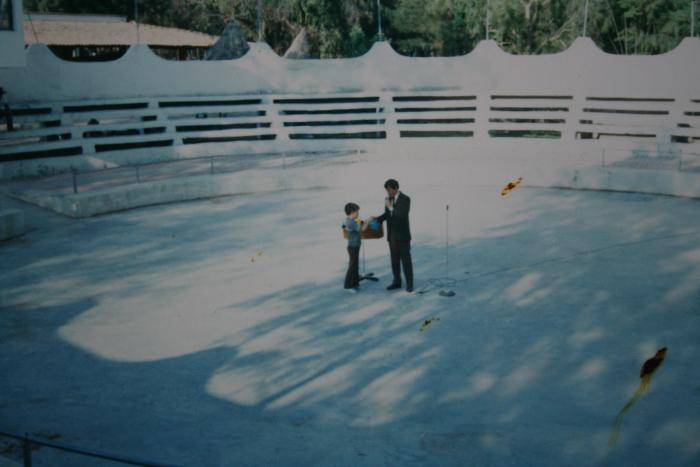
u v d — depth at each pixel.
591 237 16.17
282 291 13.08
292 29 51.84
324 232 17.08
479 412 8.52
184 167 23.69
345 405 8.77
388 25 54.47
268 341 10.83
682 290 12.70
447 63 29.06
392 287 12.96
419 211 18.95
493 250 15.33
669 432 7.99
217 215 19.02
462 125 26.97
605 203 19.47
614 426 8.13
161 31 45.56
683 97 25.34
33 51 26.08
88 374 9.77
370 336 10.93
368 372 9.68
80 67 27.00
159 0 58.72
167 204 20.42
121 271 14.46
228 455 7.62
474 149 25.86
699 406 8.59
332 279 13.67
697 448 7.64
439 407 8.66
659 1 43.81
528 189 21.50
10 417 8.47
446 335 10.90
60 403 8.88
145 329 11.41
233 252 15.63
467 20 43.59
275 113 27.86
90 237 17.02
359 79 29.61
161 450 7.71
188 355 10.38
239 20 52.28
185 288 13.38
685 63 25.81
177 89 28.70
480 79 28.91
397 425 8.26
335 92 29.72
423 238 16.34
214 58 32.16
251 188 21.69
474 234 16.62
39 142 24.31
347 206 12.58
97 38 42.38
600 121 26.19
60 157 23.25
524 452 7.62
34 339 11.05
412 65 29.25
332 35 47.91
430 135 33.62
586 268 14.03
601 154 24.22
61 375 9.74
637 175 20.45
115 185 20.88
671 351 10.18
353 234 12.65
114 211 19.53
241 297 12.82
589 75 27.33
